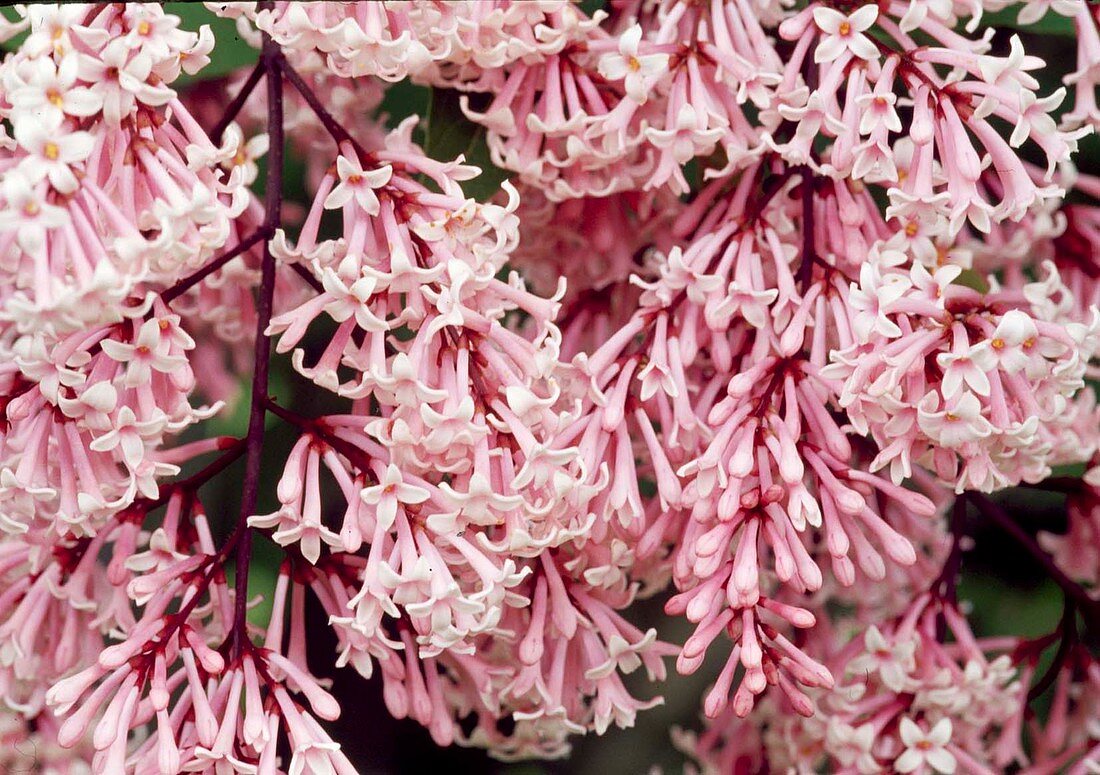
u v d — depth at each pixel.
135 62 0.37
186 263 0.38
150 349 0.38
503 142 0.43
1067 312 0.42
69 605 0.41
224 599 0.40
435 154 0.43
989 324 0.39
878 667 0.43
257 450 0.40
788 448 0.40
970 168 0.39
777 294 0.41
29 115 0.36
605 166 0.42
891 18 0.42
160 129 0.38
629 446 0.41
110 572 0.40
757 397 0.41
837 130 0.40
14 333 0.41
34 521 0.41
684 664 0.39
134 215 0.37
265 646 0.40
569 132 0.42
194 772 0.38
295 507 0.39
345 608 0.40
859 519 0.42
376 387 0.39
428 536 0.39
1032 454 0.40
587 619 0.42
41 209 0.36
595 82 0.42
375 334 0.39
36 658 0.42
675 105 0.41
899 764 0.42
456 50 0.40
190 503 0.41
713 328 0.41
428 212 0.39
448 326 0.39
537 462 0.39
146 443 0.39
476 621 0.39
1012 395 0.40
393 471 0.38
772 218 0.42
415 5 0.40
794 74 0.41
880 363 0.39
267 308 0.40
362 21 0.39
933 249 0.41
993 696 0.43
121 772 0.38
